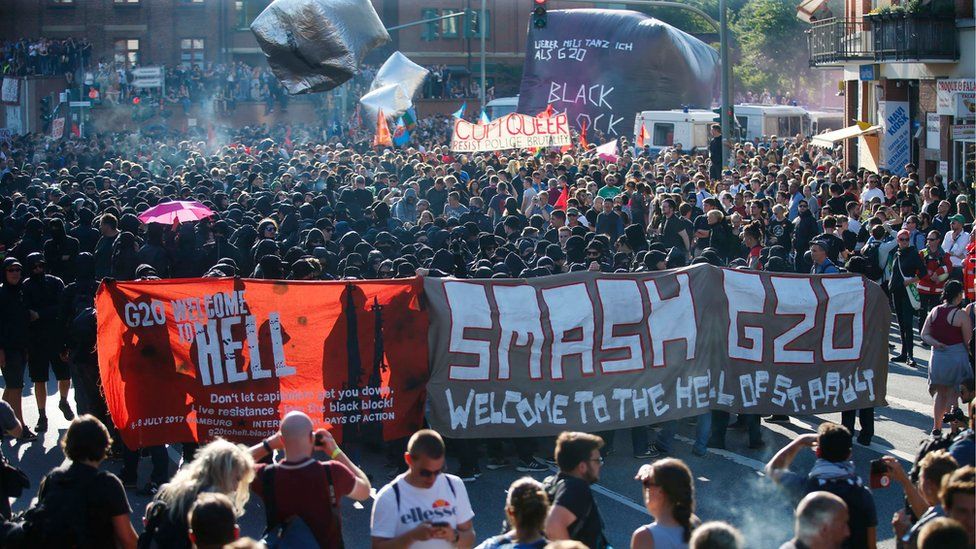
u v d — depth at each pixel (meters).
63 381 12.59
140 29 64.44
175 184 23.97
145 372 9.83
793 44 65.88
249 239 16.41
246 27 65.44
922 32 30.64
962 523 5.50
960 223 17.28
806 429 12.25
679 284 10.84
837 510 5.32
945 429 11.61
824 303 11.11
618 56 40.44
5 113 56.19
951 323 11.48
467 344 10.25
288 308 9.96
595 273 10.70
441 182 22.69
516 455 11.33
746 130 49.97
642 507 9.69
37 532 6.06
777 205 19.44
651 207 21.23
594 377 10.54
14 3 63.84
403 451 10.47
